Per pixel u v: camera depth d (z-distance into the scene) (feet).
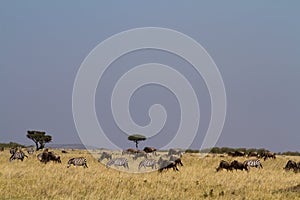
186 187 314.35
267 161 628.28
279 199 271.90
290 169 510.58
